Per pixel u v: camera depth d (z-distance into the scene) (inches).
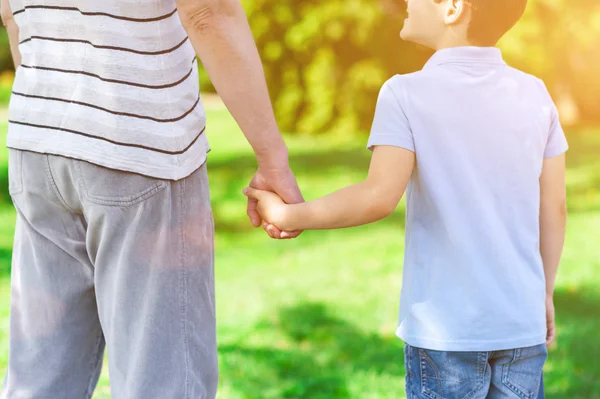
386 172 72.8
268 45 477.1
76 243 72.5
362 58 470.0
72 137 67.7
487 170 73.0
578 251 235.6
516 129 74.3
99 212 68.4
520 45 472.4
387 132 73.0
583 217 283.6
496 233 72.5
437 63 74.8
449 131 72.6
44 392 75.9
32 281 74.9
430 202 72.9
